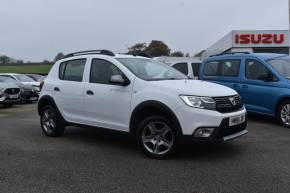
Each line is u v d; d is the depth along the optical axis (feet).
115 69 22.88
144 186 16.31
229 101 20.07
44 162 20.45
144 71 22.80
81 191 15.87
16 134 29.09
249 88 32.63
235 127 20.29
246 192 15.38
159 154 20.38
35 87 66.33
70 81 25.84
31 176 17.98
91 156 21.63
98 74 23.94
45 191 15.93
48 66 198.90
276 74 30.94
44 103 28.04
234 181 16.71
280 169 18.39
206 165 19.25
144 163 19.84
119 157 21.26
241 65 33.83
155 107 20.18
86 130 30.22
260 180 16.79
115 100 22.30
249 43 102.42
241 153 21.58
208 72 37.09
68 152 22.71
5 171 18.84
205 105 19.12
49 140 26.48
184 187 16.08
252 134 27.30
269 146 23.32
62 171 18.71
